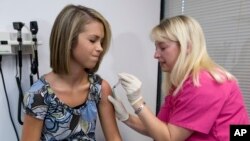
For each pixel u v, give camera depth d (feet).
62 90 3.20
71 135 3.30
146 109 3.27
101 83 3.58
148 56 5.38
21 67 3.88
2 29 3.76
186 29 3.17
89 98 3.41
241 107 3.30
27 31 3.92
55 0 4.13
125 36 4.99
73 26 2.89
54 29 3.02
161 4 5.51
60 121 3.17
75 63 3.12
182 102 3.15
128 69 5.13
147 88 5.49
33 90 3.09
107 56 4.79
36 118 3.09
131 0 4.98
